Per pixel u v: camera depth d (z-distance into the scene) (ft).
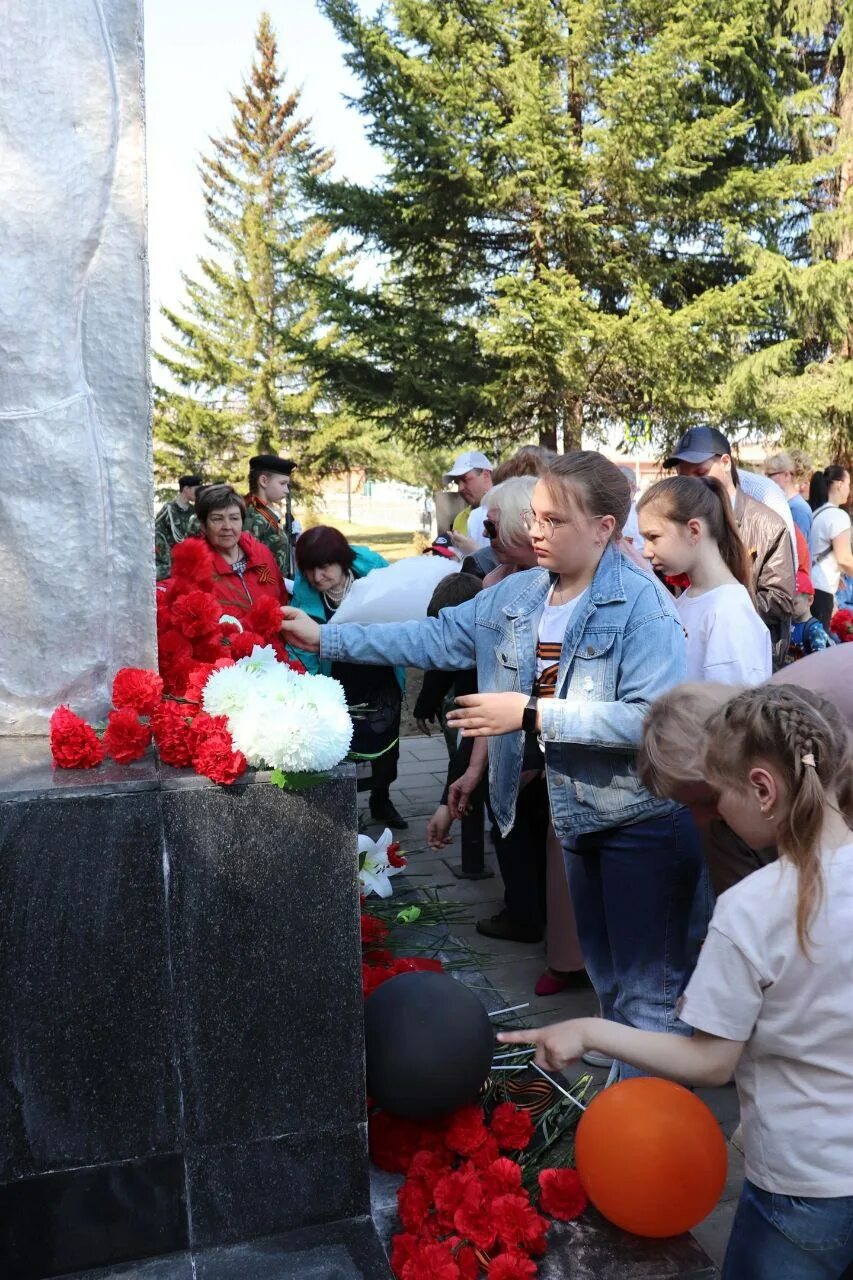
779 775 5.29
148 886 6.44
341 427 90.27
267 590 14.61
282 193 110.73
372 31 55.01
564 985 11.49
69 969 6.35
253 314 99.96
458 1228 6.89
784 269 55.93
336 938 6.82
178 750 6.66
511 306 53.36
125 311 7.32
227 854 6.57
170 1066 6.59
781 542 13.83
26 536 7.29
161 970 6.52
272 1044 6.78
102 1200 6.56
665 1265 6.89
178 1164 6.68
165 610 8.41
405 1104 7.58
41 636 7.41
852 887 5.18
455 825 17.70
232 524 14.26
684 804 7.02
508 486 10.17
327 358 60.18
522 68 53.88
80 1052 6.42
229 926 6.61
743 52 56.65
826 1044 5.16
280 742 6.40
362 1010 6.95
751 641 9.82
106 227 7.22
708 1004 5.34
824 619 25.39
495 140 53.67
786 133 59.82
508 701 7.77
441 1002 7.73
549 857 11.29
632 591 7.97
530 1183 7.77
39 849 6.24
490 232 60.03
